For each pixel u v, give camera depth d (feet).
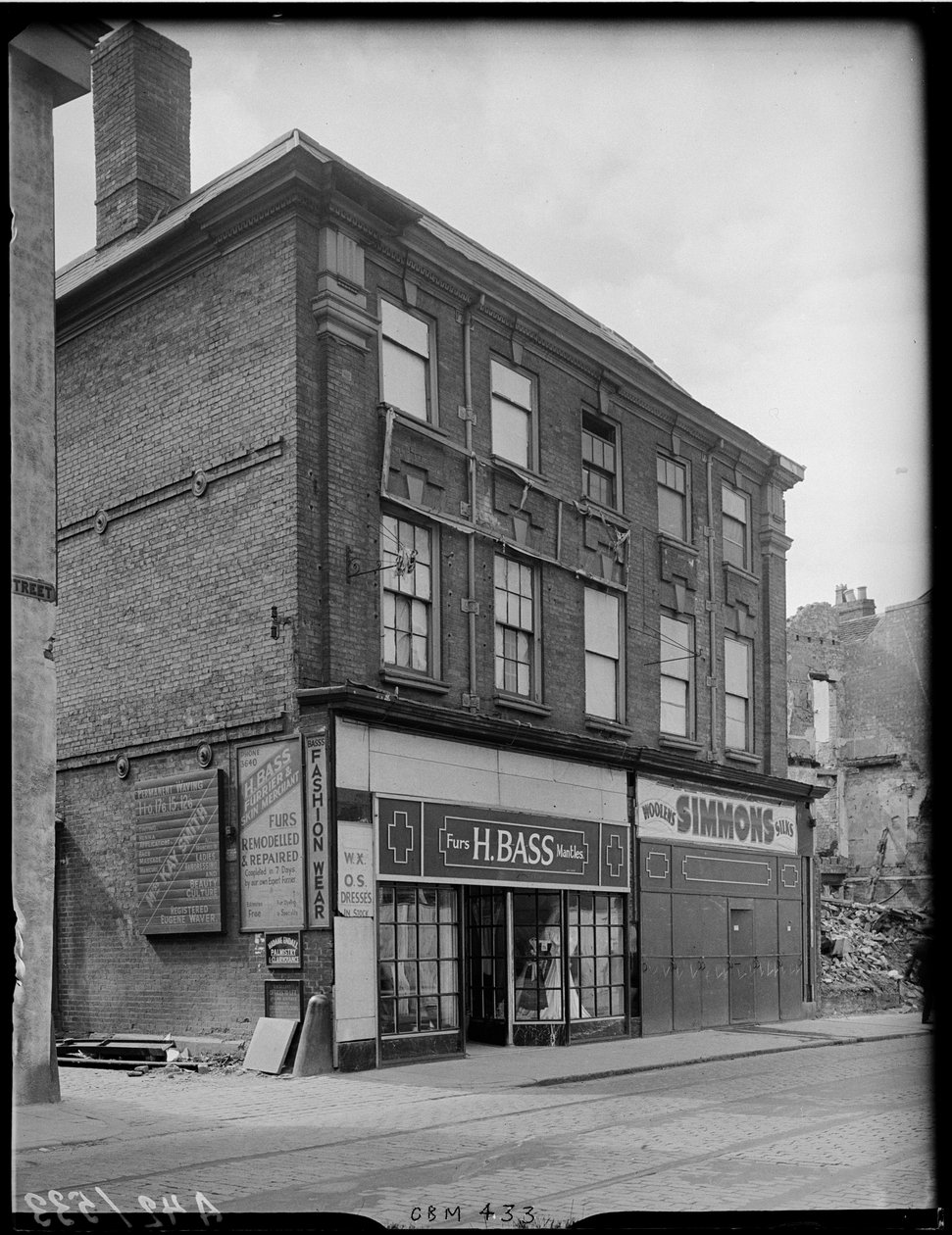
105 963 52.75
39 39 38.17
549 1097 39.78
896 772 91.09
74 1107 36.40
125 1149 30.04
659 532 70.44
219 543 50.55
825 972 85.20
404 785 49.01
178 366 53.21
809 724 94.32
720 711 74.54
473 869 52.16
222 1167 27.63
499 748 54.90
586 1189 25.04
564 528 62.85
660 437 71.77
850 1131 32.27
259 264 50.24
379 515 51.11
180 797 50.34
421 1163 27.99
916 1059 52.65
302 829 45.98
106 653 54.90
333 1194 24.72
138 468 54.49
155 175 57.41
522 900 56.65
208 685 50.26
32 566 37.37
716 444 76.18
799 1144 30.22
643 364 68.44
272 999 46.19
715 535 76.18
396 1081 42.78
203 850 49.08
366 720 47.37
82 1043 49.39
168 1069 45.50
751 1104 38.14
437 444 54.75
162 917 50.44
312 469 48.52
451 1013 50.47
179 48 59.31
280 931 46.16
